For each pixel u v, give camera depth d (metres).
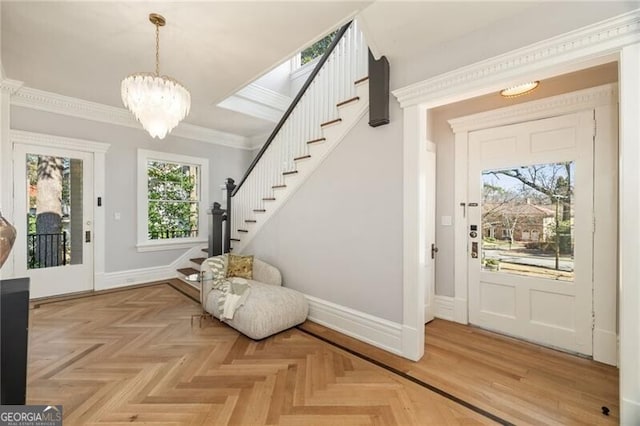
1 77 2.84
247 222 4.16
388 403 1.83
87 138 4.19
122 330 2.89
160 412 1.73
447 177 3.26
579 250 2.44
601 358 2.32
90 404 1.79
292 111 3.65
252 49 2.78
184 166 5.29
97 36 2.56
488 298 2.97
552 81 2.56
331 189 3.04
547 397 1.88
